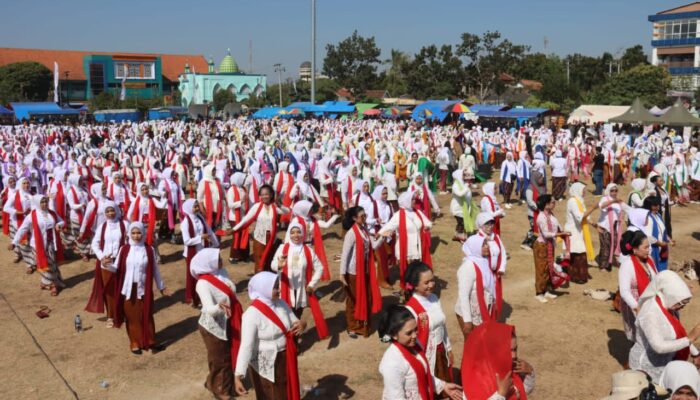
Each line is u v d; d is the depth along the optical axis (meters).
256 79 100.44
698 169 18.61
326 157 16.66
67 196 12.45
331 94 79.19
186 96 97.31
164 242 13.61
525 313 9.18
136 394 6.84
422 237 9.22
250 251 12.71
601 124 39.09
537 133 32.50
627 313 6.32
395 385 4.24
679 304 5.28
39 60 90.12
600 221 11.30
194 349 8.05
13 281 11.00
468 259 6.46
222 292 6.43
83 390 6.93
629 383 4.18
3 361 7.68
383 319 4.37
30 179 17.06
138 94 88.81
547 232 9.56
